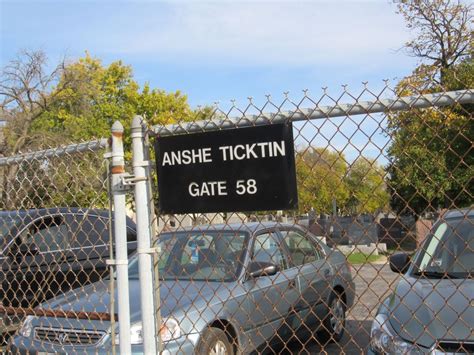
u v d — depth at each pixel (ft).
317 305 20.08
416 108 9.28
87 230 23.79
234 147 9.99
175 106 97.96
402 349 11.57
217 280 16.99
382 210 10.32
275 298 17.88
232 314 16.15
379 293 23.36
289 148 9.63
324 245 21.66
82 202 15.46
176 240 17.98
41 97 87.10
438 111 9.52
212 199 10.12
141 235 10.73
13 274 21.03
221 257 16.78
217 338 15.47
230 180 10.00
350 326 22.43
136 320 14.96
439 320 11.44
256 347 17.04
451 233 14.56
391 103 9.32
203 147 10.21
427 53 74.59
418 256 14.75
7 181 15.96
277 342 18.20
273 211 10.01
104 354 14.62
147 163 10.82
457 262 13.82
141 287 10.69
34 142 80.94
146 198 10.81
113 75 103.30
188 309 14.29
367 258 10.91
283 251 19.20
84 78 93.50
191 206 10.27
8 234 22.11
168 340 14.10
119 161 11.14
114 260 11.18
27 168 15.07
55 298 17.78
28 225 22.52
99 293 17.12
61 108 93.35
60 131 89.76
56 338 15.67
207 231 16.01
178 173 10.39
